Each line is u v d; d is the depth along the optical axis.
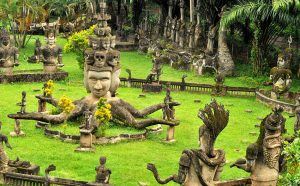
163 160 31.66
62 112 37.00
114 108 36.47
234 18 53.69
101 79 36.78
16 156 30.91
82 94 47.59
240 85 54.03
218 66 58.41
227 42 65.31
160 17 78.38
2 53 50.72
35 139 34.12
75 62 62.81
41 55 58.09
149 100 46.56
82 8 85.56
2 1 66.12
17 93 46.62
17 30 72.19
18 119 34.66
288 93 47.41
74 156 31.38
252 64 57.88
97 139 33.59
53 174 28.50
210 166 21.80
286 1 50.78
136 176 28.89
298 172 20.92
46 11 81.69
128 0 85.06
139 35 77.38
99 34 37.00
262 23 55.72
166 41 72.31
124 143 34.34
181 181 22.08
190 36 65.94
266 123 23.78
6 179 25.81
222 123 21.83
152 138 35.69
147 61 67.19
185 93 49.81
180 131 37.66
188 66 60.97
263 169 23.91
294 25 55.44
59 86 50.44
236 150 33.81
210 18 64.56
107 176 24.47
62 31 85.56
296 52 58.19
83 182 24.58
